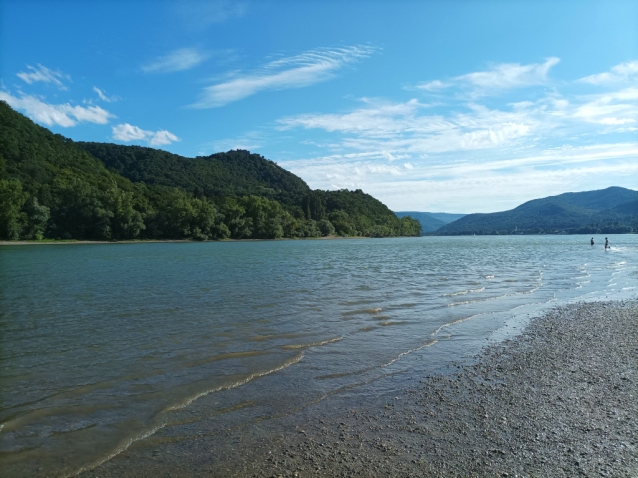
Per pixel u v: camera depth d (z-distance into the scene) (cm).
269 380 997
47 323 1577
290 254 6438
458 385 987
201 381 984
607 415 840
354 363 1127
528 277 3106
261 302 2020
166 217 11931
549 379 1032
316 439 727
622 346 1316
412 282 2805
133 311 1805
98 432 741
